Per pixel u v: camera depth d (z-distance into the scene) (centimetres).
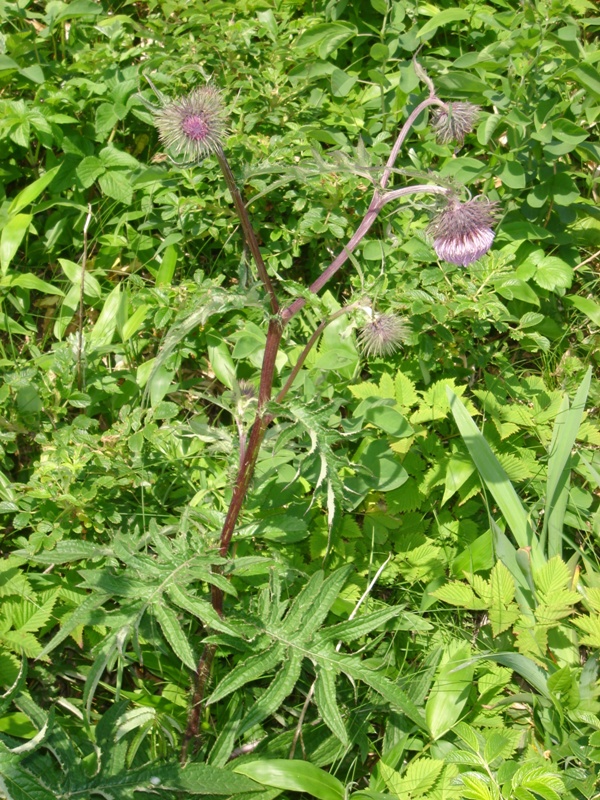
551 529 78
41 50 102
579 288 101
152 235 97
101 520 74
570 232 100
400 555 78
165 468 80
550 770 65
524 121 89
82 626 70
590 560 82
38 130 91
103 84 95
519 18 94
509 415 85
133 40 106
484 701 71
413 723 70
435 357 88
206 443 82
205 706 69
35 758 59
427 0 108
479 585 74
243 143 88
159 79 91
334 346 83
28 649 68
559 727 70
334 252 93
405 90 92
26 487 75
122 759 61
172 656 72
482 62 93
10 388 79
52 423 80
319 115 96
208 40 93
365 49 106
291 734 68
